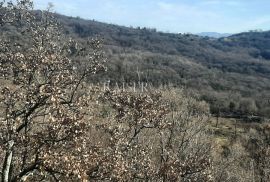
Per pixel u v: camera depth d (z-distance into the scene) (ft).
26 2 61.41
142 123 62.90
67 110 44.27
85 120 45.03
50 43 55.67
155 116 63.05
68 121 42.04
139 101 62.80
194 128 91.15
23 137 41.45
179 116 88.94
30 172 45.19
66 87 48.73
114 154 49.37
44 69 47.62
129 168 54.29
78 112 45.19
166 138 82.43
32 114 47.50
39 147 41.98
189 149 82.74
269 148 145.28
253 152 159.84
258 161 143.74
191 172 62.13
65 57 50.72
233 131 272.51
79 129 42.57
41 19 59.57
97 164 46.16
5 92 42.68
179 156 77.15
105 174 46.55
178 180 59.98
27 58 47.57
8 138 41.37
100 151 48.39
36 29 57.82
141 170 59.47
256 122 325.62
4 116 43.98
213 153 102.83
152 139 82.17
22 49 54.65
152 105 63.52
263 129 188.85
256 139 180.75
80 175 40.83
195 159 63.31
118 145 55.21
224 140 216.54
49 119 40.50
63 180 42.63
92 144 50.14
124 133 60.44
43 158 40.14
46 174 45.57
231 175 110.01
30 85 44.39
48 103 43.88
